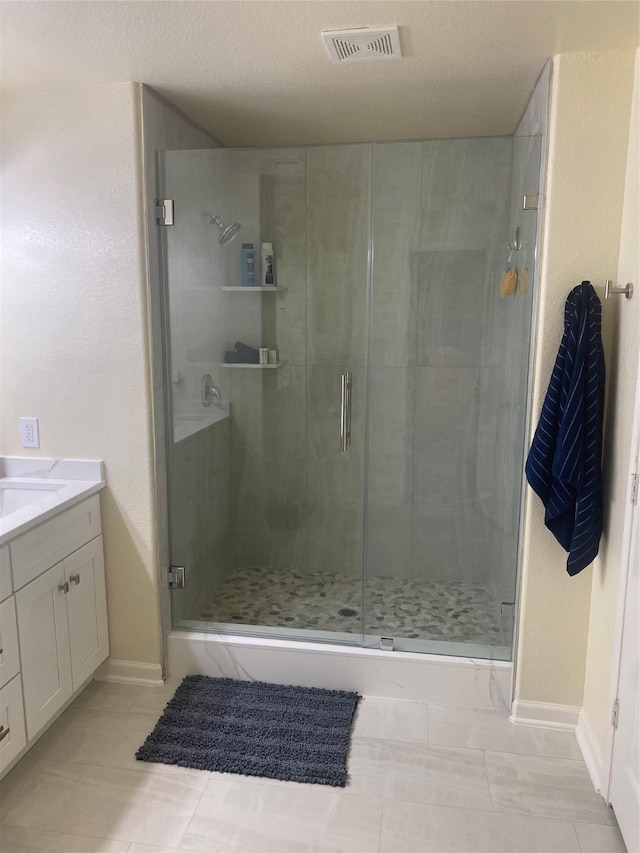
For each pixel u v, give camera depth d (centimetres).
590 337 187
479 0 155
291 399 313
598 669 201
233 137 283
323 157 286
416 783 195
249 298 305
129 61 195
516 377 235
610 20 165
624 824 168
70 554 216
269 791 191
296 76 207
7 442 242
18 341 234
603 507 200
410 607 280
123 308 225
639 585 164
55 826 178
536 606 217
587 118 189
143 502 237
